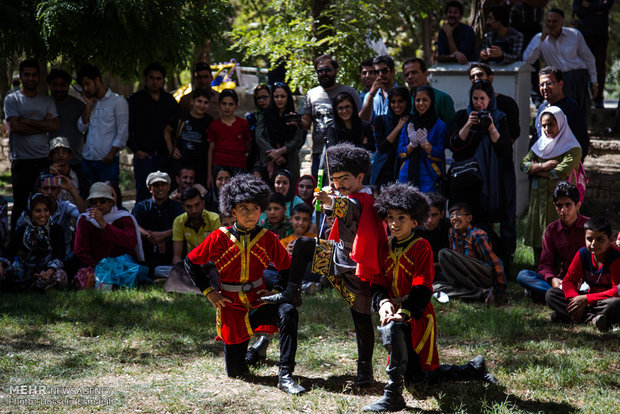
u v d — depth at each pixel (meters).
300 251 4.36
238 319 4.45
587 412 3.95
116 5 8.01
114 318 5.89
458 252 6.57
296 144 8.34
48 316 5.89
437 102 7.27
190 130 8.52
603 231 5.65
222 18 9.84
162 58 9.09
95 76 8.28
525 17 11.12
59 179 7.40
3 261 6.84
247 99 15.51
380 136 7.14
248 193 4.30
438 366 4.37
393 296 4.19
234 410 4.01
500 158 6.88
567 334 5.53
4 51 8.59
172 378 4.55
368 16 10.73
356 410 4.02
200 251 4.38
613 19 18.66
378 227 4.14
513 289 6.90
